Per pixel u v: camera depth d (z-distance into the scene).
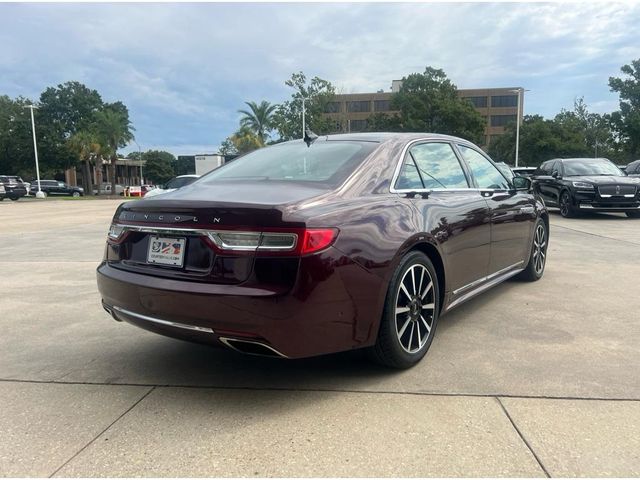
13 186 36.78
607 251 8.17
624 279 6.07
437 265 3.70
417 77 57.72
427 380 3.25
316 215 2.82
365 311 2.99
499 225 4.64
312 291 2.71
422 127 55.09
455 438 2.56
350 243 2.90
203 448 2.52
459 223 3.90
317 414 2.84
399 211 3.33
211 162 29.67
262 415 2.84
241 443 2.55
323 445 2.52
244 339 2.73
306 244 2.71
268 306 2.66
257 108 51.94
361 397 3.03
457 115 54.56
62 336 4.28
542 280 6.03
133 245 3.22
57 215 19.72
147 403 3.02
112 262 3.38
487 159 5.02
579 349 3.75
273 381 3.29
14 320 4.75
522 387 3.12
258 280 2.70
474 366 3.46
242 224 2.75
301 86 49.75
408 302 3.35
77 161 68.12
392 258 3.11
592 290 5.53
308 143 4.08
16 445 2.57
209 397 3.08
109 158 63.16
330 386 3.20
